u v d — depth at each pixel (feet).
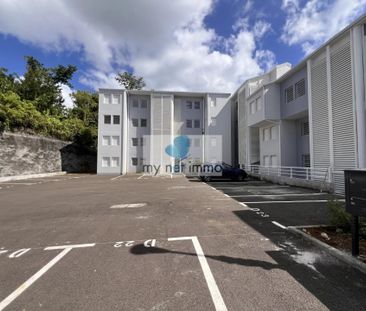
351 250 14.05
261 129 73.41
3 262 14.03
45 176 86.38
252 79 78.59
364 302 9.46
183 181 65.41
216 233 18.71
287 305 9.35
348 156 37.81
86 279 11.68
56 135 100.63
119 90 105.40
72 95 144.77
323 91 43.96
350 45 37.09
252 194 39.01
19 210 29.12
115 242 17.08
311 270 12.22
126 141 106.01
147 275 11.96
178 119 111.65
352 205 13.32
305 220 22.21
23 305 9.67
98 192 43.91
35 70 130.00
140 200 34.58
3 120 74.13
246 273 12.01
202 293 10.27
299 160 60.85
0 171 70.08
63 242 17.35
